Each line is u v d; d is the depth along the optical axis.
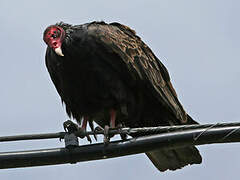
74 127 9.45
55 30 11.03
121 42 11.20
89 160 8.52
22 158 8.36
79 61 10.97
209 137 7.74
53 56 11.17
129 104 11.09
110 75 11.00
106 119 11.54
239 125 7.65
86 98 11.22
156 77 11.38
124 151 8.37
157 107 11.22
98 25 11.44
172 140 8.02
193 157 10.66
